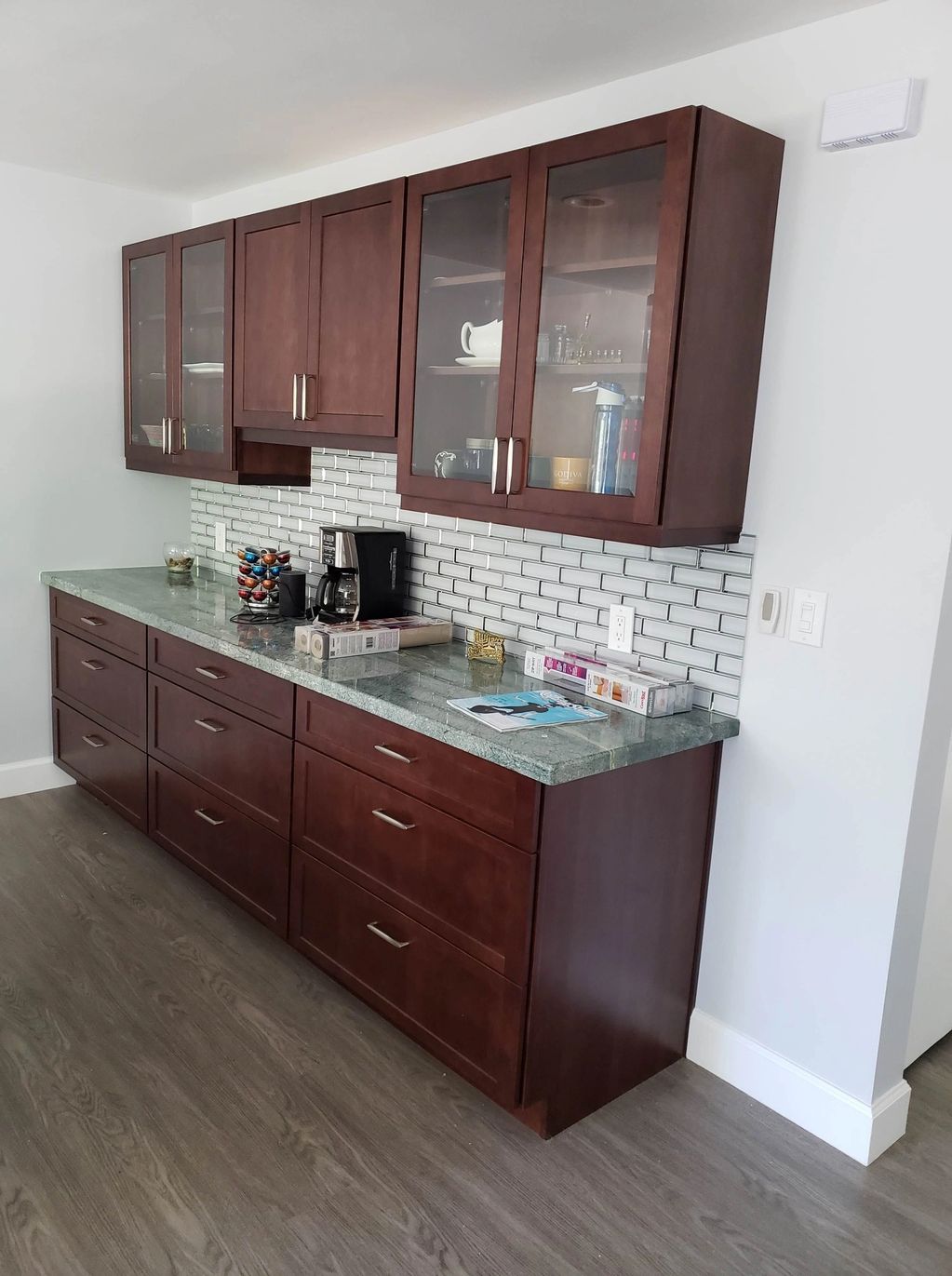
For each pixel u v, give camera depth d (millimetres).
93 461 3932
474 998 2164
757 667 2238
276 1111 2189
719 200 1961
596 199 2074
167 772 3293
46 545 3869
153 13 2125
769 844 2252
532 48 2234
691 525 2098
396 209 2547
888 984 2072
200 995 2617
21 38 2285
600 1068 2246
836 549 2068
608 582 2551
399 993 2387
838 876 2131
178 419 3561
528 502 2279
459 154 2846
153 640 3277
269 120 2846
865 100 1897
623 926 2207
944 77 1831
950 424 1878
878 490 1990
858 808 2082
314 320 2855
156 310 3639
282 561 3266
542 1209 1946
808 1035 2221
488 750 2020
